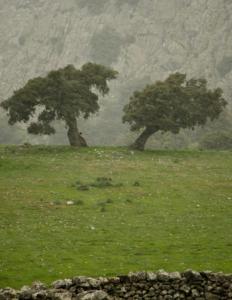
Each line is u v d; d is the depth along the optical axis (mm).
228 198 116188
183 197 115938
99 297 48844
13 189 119562
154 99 179750
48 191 118125
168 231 89375
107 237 84938
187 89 190250
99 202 108625
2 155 160125
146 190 121125
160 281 54594
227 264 70688
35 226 90750
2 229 88500
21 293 49156
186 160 161750
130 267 69000
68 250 77250
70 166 146250
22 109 180375
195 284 54969
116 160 156750
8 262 70812
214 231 89812
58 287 51781
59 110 179750
